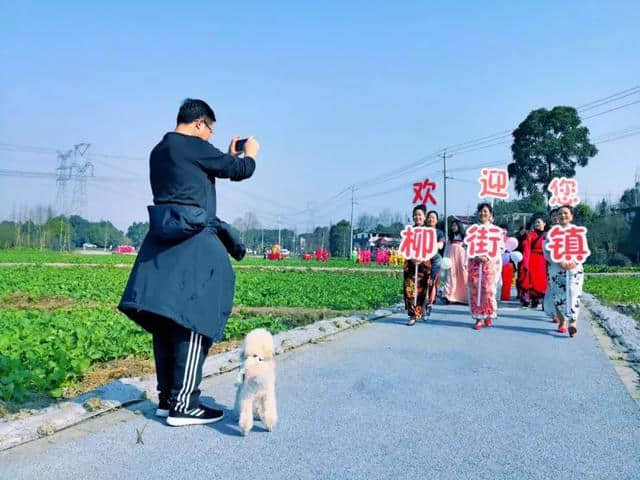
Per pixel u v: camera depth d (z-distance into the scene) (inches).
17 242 3093.0
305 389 227.0
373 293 690.8
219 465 151.9
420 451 163.3
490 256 392.5
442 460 157.2
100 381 241.6
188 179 179.2
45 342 311.9
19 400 205.6
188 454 159.2
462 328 399.5
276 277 1023.0
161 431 177.9
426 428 182.7
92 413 191.9
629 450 166.9
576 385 239.5
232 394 221.6
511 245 574.6
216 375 253.9
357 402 209.6
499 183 452.1
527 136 1774.1
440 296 602.2
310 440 171.0
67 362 245.9
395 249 2122.3
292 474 146.8
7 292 666.2
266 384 174.9
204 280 176.9
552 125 1732.3
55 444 166.4
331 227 3705.7
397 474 147.7
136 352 300.7
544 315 490.6
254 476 145.3
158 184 181.9
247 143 193.2
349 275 1149.1
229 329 366.0
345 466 152.2
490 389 230.2
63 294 661.3
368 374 253.0
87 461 153.9
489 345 331.3
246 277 1000.9
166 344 188.5
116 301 608.4
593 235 2111.2
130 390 215.6
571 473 150.3
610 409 206.4
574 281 367.9
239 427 182.2
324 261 2347.4
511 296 680.4
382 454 160.7
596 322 449.1
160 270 174.9
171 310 171.0
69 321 393.1
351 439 172.1
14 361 238.5
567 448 167.6
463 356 296.5
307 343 331.0
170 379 189.5
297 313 485.7
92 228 5132.9
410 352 305.3
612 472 151.3
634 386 240.4
